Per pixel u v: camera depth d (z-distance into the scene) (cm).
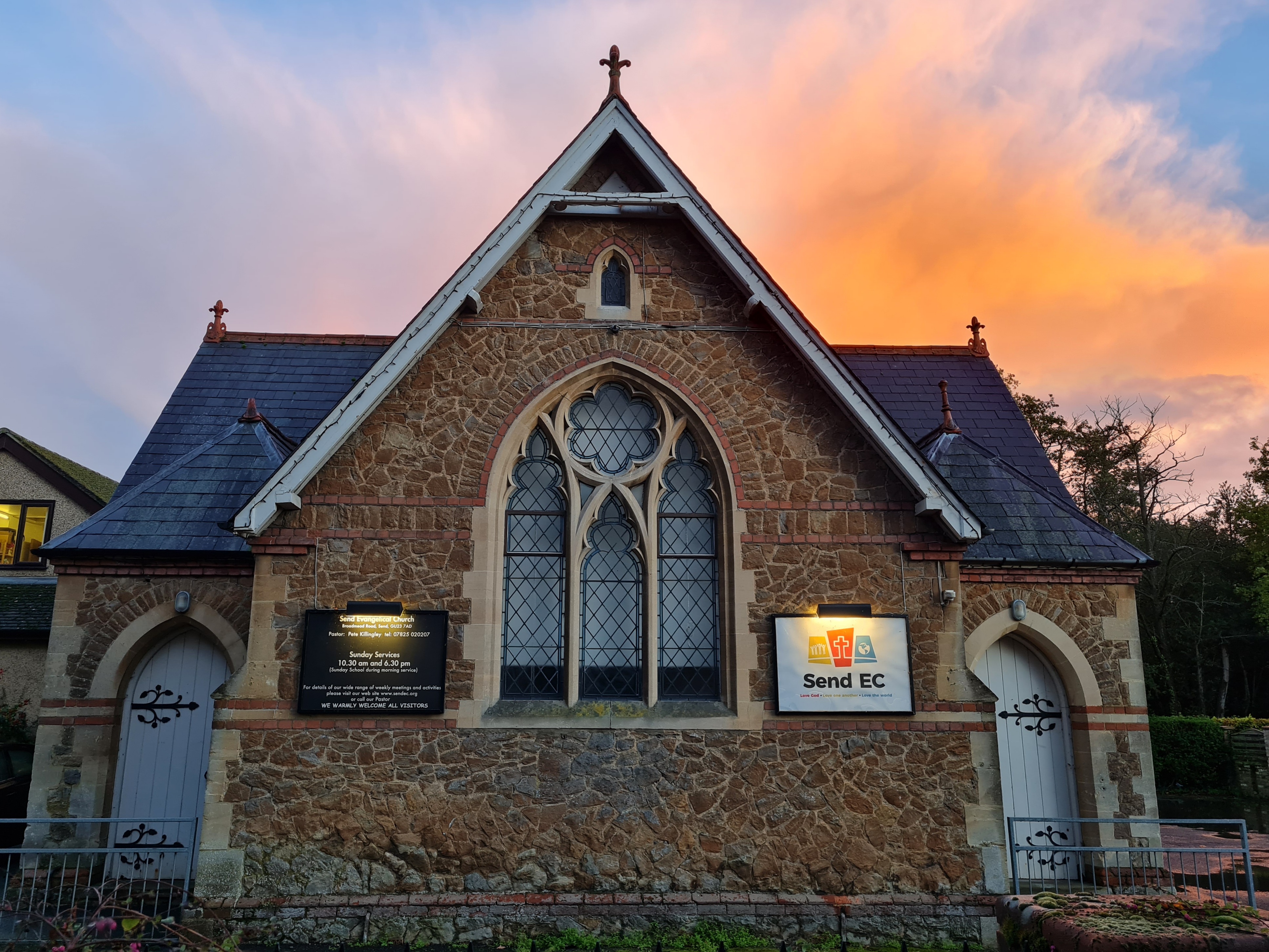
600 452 1065
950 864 930
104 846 1137
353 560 978
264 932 877
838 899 914
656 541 1029
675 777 945
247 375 1542
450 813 923
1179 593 3338
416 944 875
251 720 928
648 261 1088
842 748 957
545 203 1048
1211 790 2186
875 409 1014
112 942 625
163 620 1171
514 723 948
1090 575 1242
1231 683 3450
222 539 1179
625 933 894
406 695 944
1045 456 1481
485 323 1054
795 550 1012
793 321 1038
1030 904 574
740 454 1038
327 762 925
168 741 1180
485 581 983
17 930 657
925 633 995
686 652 1012
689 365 1062
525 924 893
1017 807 1218
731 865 923
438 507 1000
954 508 995
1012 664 1260
